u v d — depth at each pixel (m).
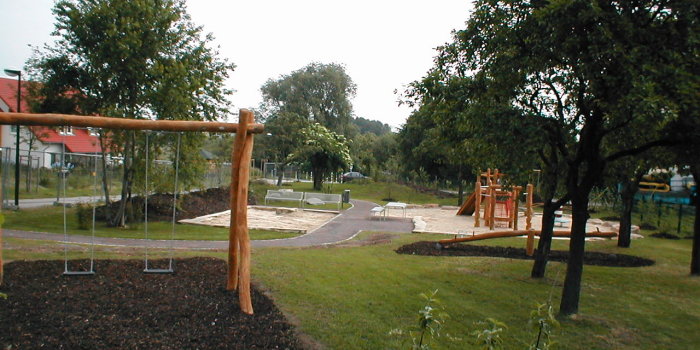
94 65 14.20
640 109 4.66
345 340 5.18
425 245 12.62
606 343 5.78
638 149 6.29
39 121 6.38
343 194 25.39
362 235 15.20
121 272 7.00
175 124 6.59
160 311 5.42
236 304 5.89
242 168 6.23
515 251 12.10
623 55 4.95
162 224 15.99
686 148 6.16
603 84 5.47
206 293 6.20
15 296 5.63
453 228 18.05
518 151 6.23
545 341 3.69
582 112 6.51
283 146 43.19
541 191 9.36
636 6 5.61
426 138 34.97
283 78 57.03
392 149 55.56
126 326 4.94
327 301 6.54
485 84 7.03
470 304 7.02
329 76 53.94
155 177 15.68
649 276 9.73
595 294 8.08
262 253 10.12
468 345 5.39
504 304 7.13
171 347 4.53
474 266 9.95
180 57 15.77
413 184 38.31
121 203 15.07
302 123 43.59
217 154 30.69
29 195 21.69
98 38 14.54
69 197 22.11
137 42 14.09
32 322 4.89
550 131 6.73
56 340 4.52
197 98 16.23
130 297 5.85
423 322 3.54
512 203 18.86
